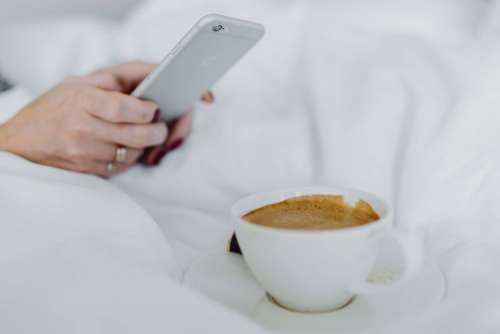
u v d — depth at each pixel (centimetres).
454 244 51
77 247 41
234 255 49
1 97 87
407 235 37
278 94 82
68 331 32
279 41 91
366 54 80
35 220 45
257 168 68
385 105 66
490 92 61
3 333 33
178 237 57
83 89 64
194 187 68
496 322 37
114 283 36
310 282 38
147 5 122
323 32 88
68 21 117
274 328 38
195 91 67
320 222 43
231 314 34
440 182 57
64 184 51
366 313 38
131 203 53
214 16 52
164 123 70
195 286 43
